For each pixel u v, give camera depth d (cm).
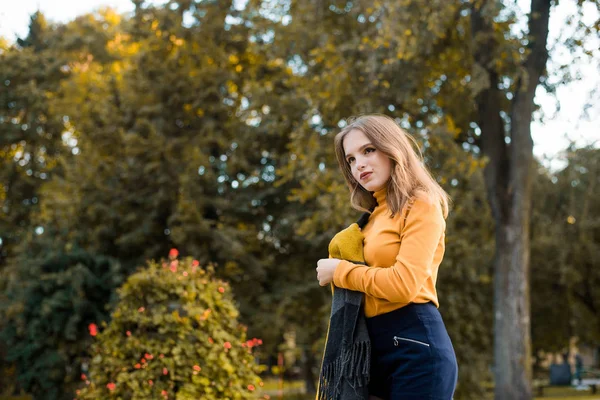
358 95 1206
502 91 1265
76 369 1337
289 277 1622
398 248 226
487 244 1609
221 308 516
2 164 2077
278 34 1362
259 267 1512
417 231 222
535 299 2122
